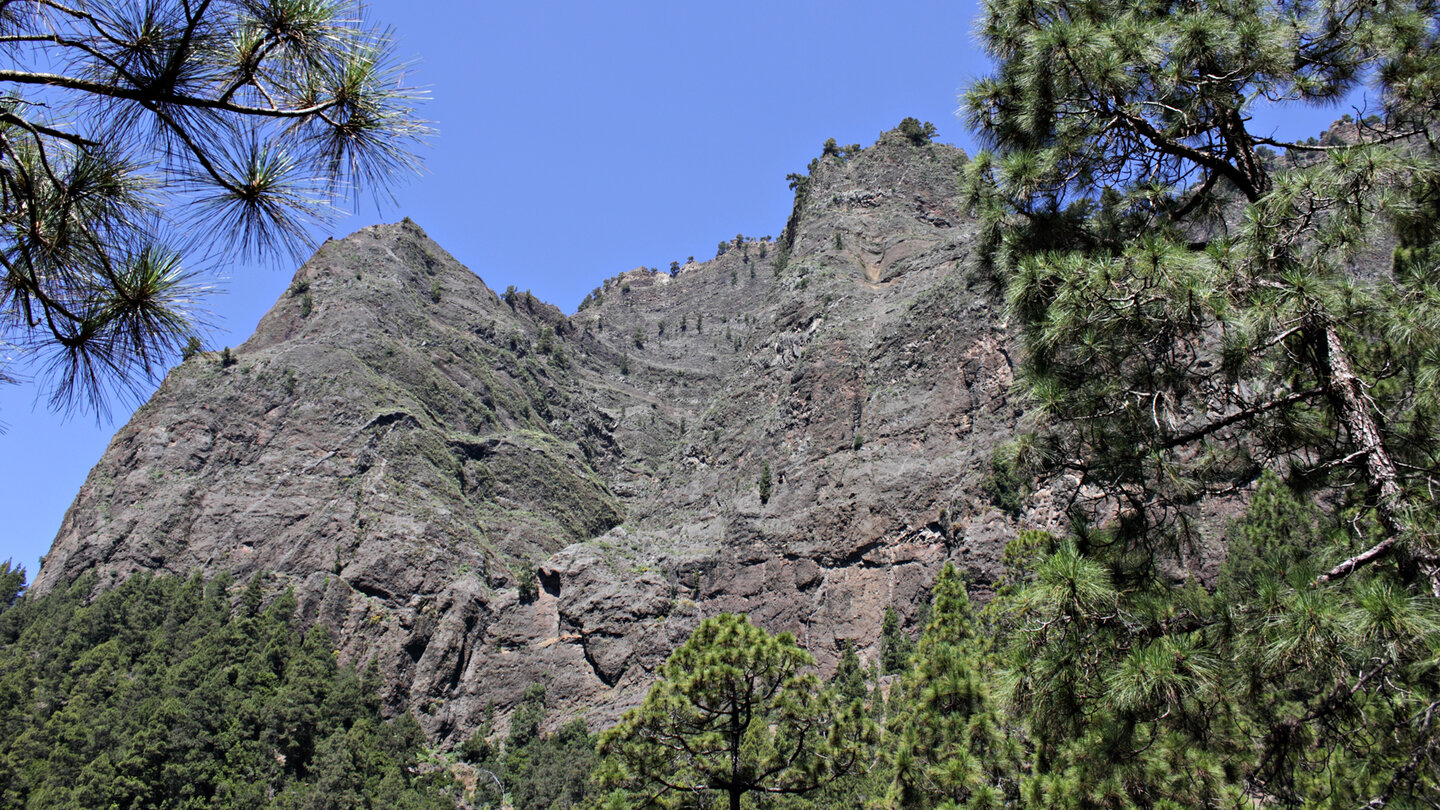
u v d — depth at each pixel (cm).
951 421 11325
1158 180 1274
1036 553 1127
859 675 8512
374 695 10900
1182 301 934
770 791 2681
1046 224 1273
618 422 19112
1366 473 1016
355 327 16038
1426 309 955
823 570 11112
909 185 17800
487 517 14175
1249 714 955
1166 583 1059
